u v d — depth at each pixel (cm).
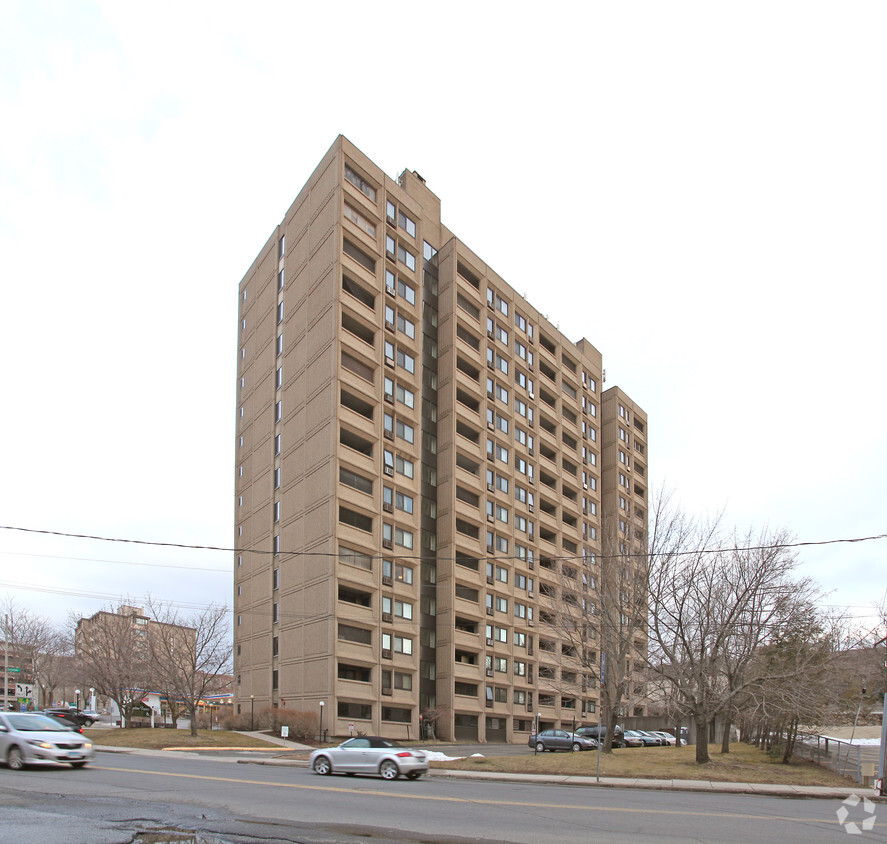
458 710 5712
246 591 5903
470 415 6353
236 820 1311
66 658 7088
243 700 5675
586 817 1479
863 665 3538
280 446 5684
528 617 6812
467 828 1297
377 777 2300
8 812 1326
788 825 1450
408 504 5531
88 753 2134
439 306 6494
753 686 2952
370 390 5300
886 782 2203
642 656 3219
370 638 4978
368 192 5625
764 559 3103
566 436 8156
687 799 1928
